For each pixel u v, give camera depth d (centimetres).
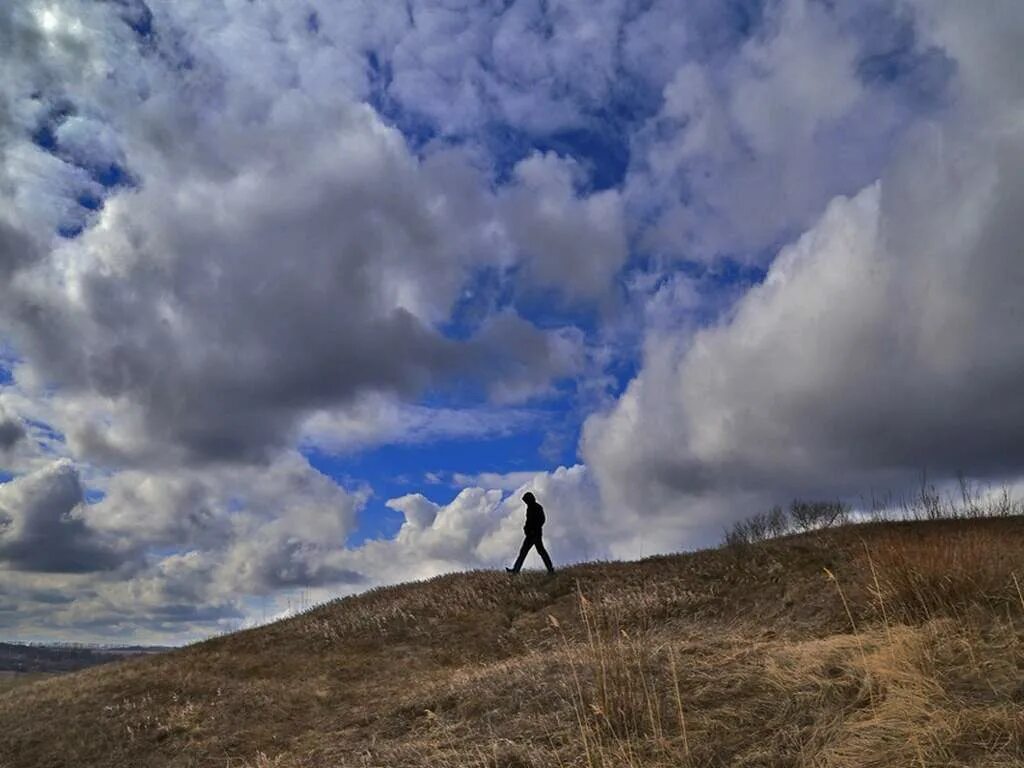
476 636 1752
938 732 528
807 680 690
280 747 1042
